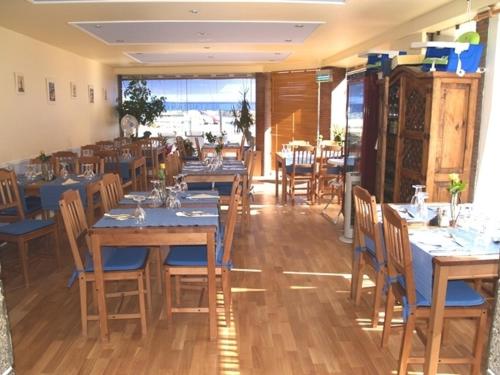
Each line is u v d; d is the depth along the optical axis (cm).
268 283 410
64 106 759
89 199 419
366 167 496
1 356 90
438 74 360
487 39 400
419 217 315
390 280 286
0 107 562
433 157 372
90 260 321
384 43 611
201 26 555
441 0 434
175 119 1112
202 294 377
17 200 457
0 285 91
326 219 644
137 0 432
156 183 381
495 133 400
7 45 576
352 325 331
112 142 873
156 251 418
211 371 274
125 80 1069
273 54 833
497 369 89
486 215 306
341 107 930
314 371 274
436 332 246
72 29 574
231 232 311
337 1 442
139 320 338
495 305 92
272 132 1029
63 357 289
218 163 624
